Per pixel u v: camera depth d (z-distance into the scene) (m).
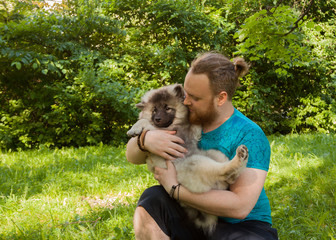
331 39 10.62
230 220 2.40
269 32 5.26
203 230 2.47
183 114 2.95
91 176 5.59
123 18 10.06
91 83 8.07
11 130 8.18
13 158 6.99
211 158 2.47
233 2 8.79
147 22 10.03
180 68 9.41
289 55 5.75
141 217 2.51
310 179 4.73
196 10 9.66
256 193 2.21
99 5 9.81
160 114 2.93
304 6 9.55
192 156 2.52
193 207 2.38
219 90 2.36
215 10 10.32
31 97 8.14
